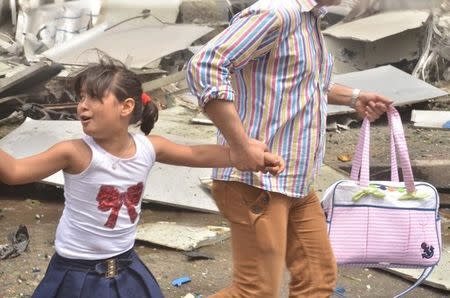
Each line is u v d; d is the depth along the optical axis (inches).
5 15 485.4
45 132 260.2
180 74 364.2
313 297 132.5
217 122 113.7
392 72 374.9
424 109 363.9
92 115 106.6
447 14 447.8
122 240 111.3
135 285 113.0
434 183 264.1
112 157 108.2
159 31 411.2
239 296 127.9
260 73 120.8
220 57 113.2
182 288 172.4
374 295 171.6
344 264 144.9
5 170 101.3
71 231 109.6
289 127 122.4
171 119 331.6
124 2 466.9
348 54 423.5
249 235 125.1
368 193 143.1
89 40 403.9
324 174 251.8
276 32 117.3
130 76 109.6
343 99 146.7
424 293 172.9
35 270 179.5
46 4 477.7
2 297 165.2
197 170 238.8
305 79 122.3
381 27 419.8
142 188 112.8
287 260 134.8
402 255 144.9
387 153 293.7
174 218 219.3
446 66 427.5
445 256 188.2
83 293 108.8
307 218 131.5
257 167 114.3
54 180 230.1
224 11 485.1
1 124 315.9
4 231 207.5
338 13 466.3
